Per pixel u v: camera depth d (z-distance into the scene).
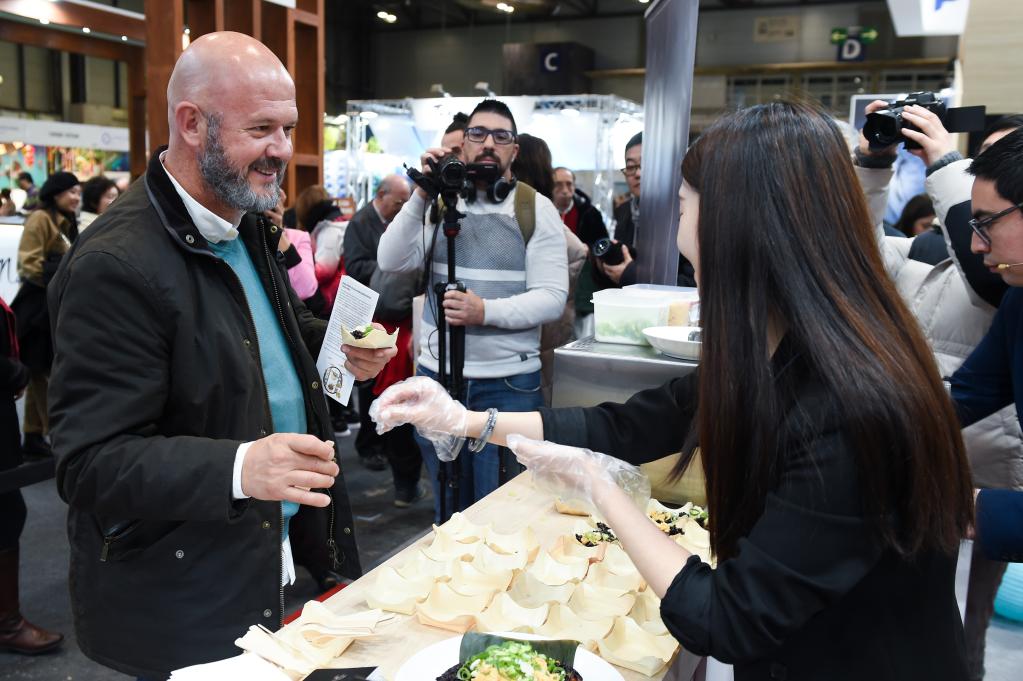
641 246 2.93
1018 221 1.30
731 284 0.93
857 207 0.93
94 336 1.32
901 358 0.88
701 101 15.83
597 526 1.66
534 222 2.61
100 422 1.31
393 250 2.68
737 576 0.90
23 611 2.96
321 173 5.23
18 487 2.55
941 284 1.97
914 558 0.92
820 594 0.87
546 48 16.12
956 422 0.93
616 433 1.36
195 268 1.44
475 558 1.45
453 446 1.41
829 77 15.15
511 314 2.51
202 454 1.28
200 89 1.39
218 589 1.48
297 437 1.28
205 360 1.42
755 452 0.91
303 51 5.09
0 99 12.60
